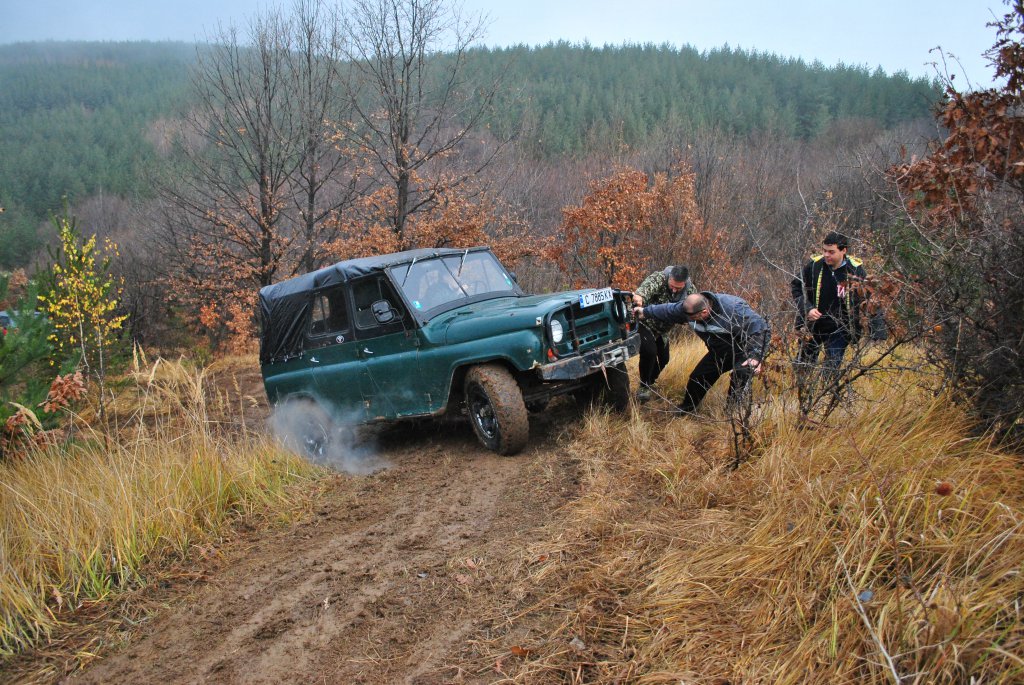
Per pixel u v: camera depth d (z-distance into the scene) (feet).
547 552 13.65
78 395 22.03
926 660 8.73
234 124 57.26
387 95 48.08
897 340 14.65
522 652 10.85
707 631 10.46
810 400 15.23
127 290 78.18
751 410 15.83
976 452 12.65
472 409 20.43
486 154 57.16
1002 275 13.05
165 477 18.31
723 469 15.38
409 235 49.16
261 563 15.57
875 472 12.09
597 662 10.36
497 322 19.44
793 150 112.88
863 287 15.60
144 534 16.33
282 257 58.39
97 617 13.99
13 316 23.61
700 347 26.17
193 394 21.86
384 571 14.26
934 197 14.48
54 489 17.83
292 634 12.50
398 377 21.49
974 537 10.43
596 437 19.39
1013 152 13.78
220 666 11.84
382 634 12.08
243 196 61.82
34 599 14.30
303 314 24.12
